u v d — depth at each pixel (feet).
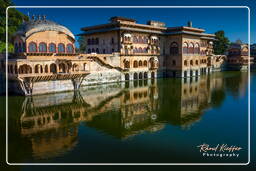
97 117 118.73
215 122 109.60
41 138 91.40
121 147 81.51
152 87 204.23
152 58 261.24
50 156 75.46
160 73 275.80
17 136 93.71
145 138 89.97
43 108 132.57
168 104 144.87
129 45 236.22
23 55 156.56
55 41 167.53
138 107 137.80
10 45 197.36
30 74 147.74
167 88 200.03
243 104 143.33
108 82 218.38
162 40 274.16
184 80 249.75
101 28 247.09
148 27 253.65
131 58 238.07
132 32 239.91
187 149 79.71
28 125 106.73
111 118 117.08
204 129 99.81
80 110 130.72
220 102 149.38
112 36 234.58
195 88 200.54
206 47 328.70
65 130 100.17
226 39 416.46
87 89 187.21
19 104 137.59
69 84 175.52
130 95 169.99
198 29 289.53
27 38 154.61
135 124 107.24
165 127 102.63
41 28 159.84
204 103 146.61
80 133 95.96
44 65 156.46
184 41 270.67
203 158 73.67
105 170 66.59
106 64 211.82
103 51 246.47
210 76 291.38
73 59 169.78
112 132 96.73
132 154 76.23
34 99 147.84
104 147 81.71
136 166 68.69
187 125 105.09
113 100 154.40
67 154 76.74
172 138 89.51
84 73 176.45
